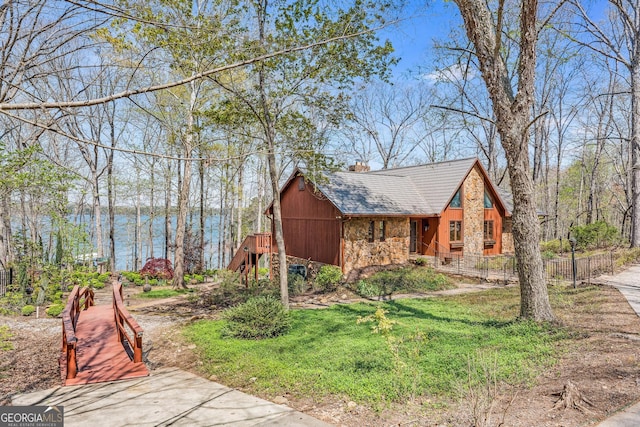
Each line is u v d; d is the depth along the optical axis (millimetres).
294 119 12562
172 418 5059
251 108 11641
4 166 12375
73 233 18312
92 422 4973
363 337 8719
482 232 23047
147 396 5898
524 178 8711
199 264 27250
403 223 20234
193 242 27266
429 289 15836
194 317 12047
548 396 4957
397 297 14633
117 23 5355
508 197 26062
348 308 12648
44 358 8102
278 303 10328
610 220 40656
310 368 6812
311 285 17688
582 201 38562
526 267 8875
